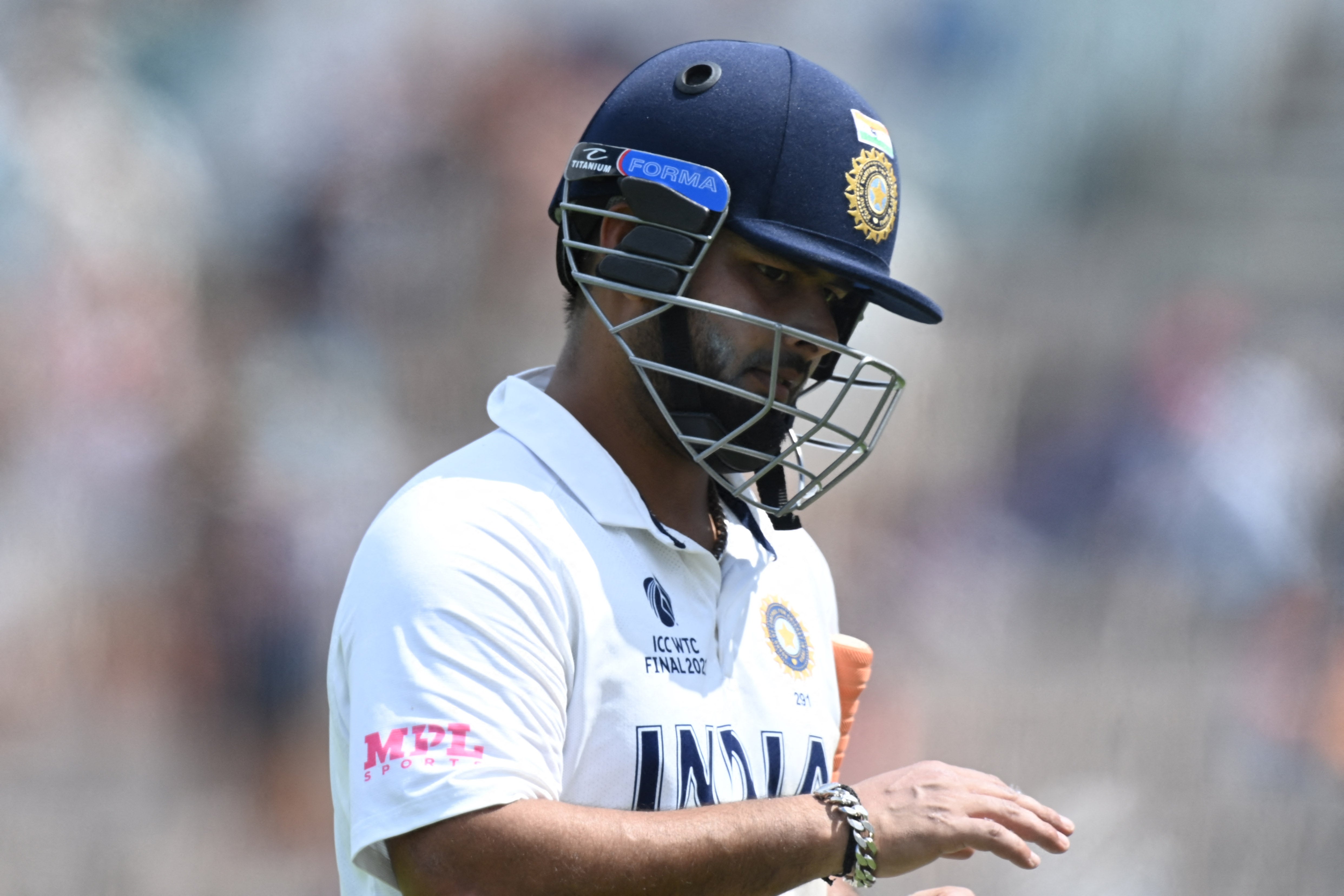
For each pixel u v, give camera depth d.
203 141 25.92
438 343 25.09
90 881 16.44
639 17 29.61
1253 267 31.25
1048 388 26.83
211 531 19.98
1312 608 23.41
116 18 25.55
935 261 30.47
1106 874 17.59
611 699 5.34
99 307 22.06
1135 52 33.47
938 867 17.12
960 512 25.31
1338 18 33.44
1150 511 24.83
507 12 27.92
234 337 23.41
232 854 17.66
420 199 25.80
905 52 33.56
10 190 22.28
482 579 5.18
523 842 4.87
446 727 4.98
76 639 19.52
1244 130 33.62
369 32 27.34
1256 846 18.25
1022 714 21.05
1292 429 25.09
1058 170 33.28
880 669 22.56
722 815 5.17
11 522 20.03
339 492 21.47
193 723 19.33
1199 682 21.98
